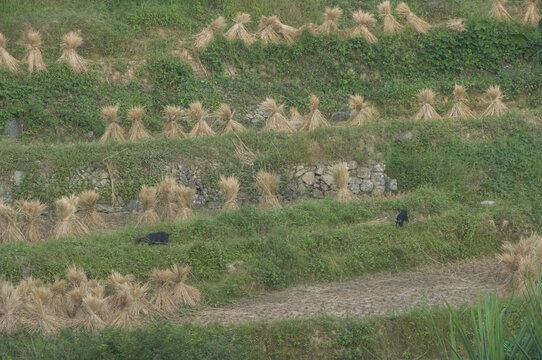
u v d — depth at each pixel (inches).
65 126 1900.8
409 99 2142.0
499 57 2237.9
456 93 1904.5
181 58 2127.2
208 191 1683.1
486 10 2368.4
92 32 2132.1
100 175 1637.6
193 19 2331.4
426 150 1774.1
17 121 1870.1
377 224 1450.5
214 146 1724.9
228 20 2340.1
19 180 1585.9
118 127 1818.4
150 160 1672.0
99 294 1122.7
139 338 876.6
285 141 1753.2
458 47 2242.9
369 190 1739.7
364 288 1269.7
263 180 1588.3
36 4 2304.4
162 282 1166.3
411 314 1070.4
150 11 2267.5
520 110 2070.6
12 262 1227.2
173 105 2025.1
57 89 1942.7
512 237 1473.9
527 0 2362.2
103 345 860.0
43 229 1497.3
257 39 2222.0
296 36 2245.3
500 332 669.3
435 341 1046.4
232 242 1342.3
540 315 729.0
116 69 2047.2
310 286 1295.5
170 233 1386.6
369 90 2185.0
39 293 1094.4
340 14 2265.0
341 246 1375.5
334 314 1114.1
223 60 2164.1
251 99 2108.8
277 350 1031.0
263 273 1273.4
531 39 2237.9
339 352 1031.6
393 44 2229.3
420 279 1326.3
